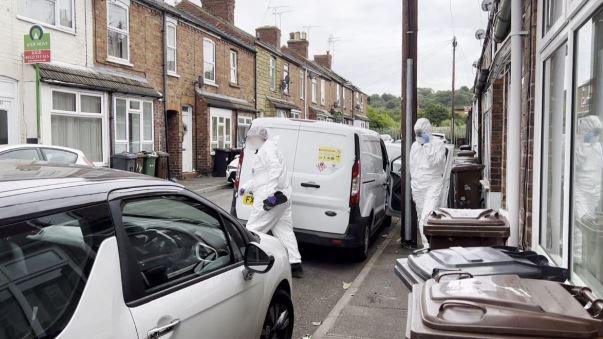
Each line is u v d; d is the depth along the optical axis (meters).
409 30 8.10
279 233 6.60
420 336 2.10
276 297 4.11
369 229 7.83
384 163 9.23
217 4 25.61
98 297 2.27
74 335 2.10
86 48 14.19
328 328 4.75
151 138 17.19
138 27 16.45
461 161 10.39
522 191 6.05
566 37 4.34
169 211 3.10
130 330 2.36
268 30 29.94
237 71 23.97
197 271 3.12
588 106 3.87
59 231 2.22
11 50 11.75
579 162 4.07
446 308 2.19
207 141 20.48
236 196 7.28
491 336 2.06
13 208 2.08
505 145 8.41
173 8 18.25
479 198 9.04
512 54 5.81
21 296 2.01
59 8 13.24
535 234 5.43
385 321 4.94
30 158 7.97
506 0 6.11
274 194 6.22
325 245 7.09
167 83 18.14
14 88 11.88
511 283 2.45
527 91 5.80
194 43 19.98
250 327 3.55
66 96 13.38
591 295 2.31
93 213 2.41
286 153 7.26
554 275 3.13
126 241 2.54
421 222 7.30
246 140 7.17
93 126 14.41
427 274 3.15
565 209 4.23
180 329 2.71
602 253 3.51
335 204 7.07
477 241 4.45
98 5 14.56
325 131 7.19
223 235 3.56
